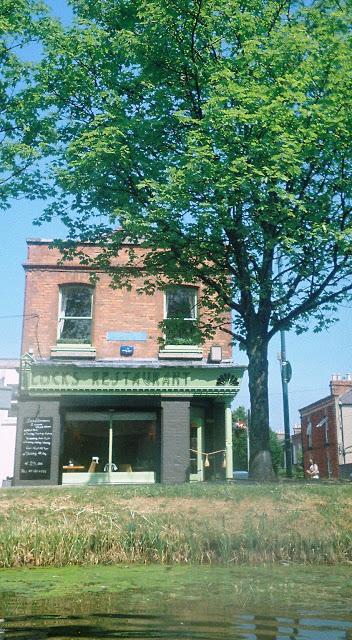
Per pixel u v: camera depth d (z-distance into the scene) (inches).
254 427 543.2
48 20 570.6
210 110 464.4
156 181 510.6
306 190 559.2
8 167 564.7
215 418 820.0
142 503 373.4
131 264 625.6
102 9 591.2
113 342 800.9
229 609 173.2
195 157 466.3
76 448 776.9
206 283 583.8
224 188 463.5
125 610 171.6
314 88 515.5
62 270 815.7
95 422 786.8
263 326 566.9
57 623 152.2
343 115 477.4
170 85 555.2
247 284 550.3
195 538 314.0
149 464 781.3
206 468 801.6
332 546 313.6
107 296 814.5
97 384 763.4
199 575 251.9
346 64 484.7
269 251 549.3
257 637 134.0
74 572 264.2
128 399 775.1
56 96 568.7
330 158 505.0
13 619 158.4
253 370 555.8
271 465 533.3
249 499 384.8
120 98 529.3
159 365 770.2
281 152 457.1
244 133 493.0
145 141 531.8
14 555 294.7
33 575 254.2
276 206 475.2
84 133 489.4
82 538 309.9
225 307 631.2
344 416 1625.2
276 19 547.5
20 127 588.7
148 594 202.5
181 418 776.3
